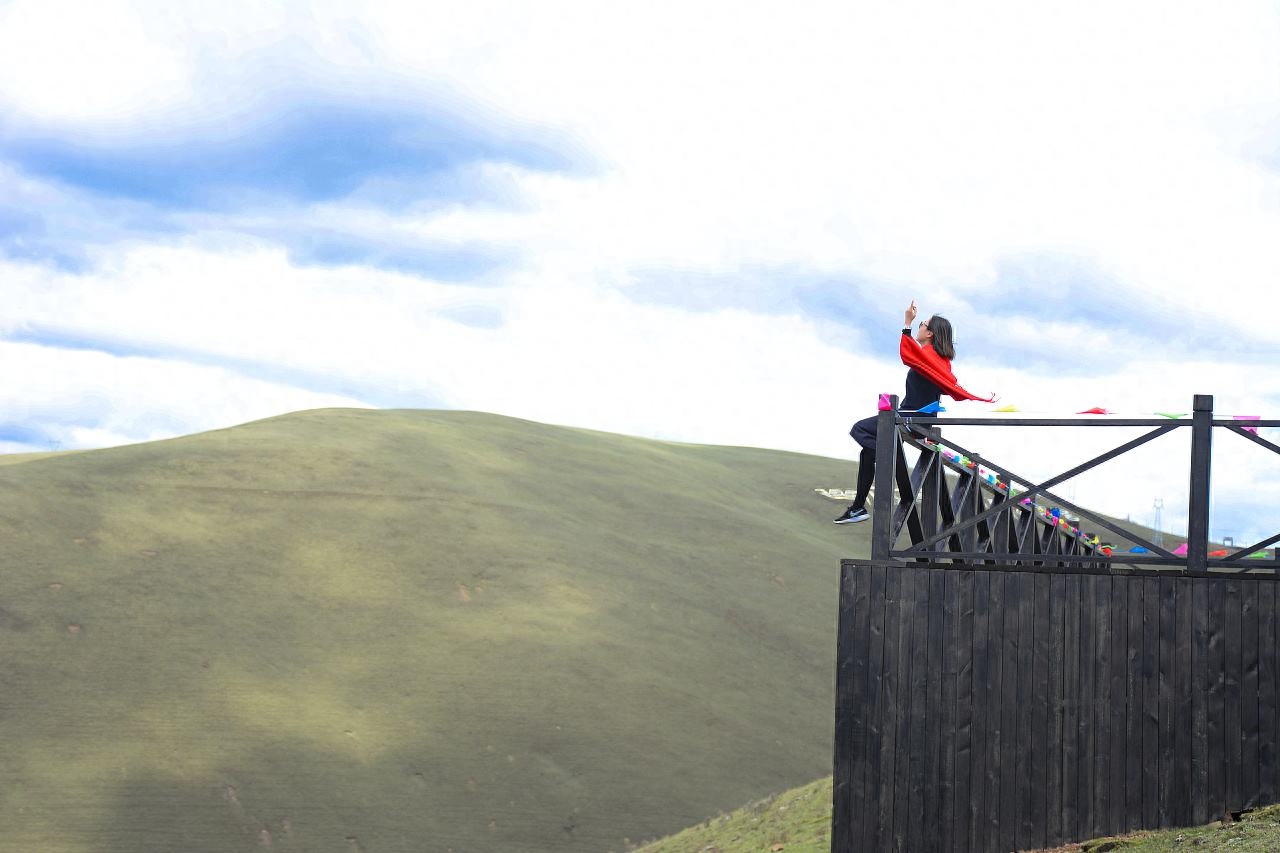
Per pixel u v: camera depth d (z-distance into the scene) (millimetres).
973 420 9773
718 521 78750
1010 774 9469
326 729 43844
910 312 9828
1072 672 9492
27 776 37750
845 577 9875
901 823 9555
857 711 9734
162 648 46812
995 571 9656
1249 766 9164
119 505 57344
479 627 54281
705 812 43281
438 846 38406
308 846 37125
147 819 36781
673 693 52375
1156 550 9461
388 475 69438
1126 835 9172
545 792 42750
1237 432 9320
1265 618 9273
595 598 60312
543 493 75000
